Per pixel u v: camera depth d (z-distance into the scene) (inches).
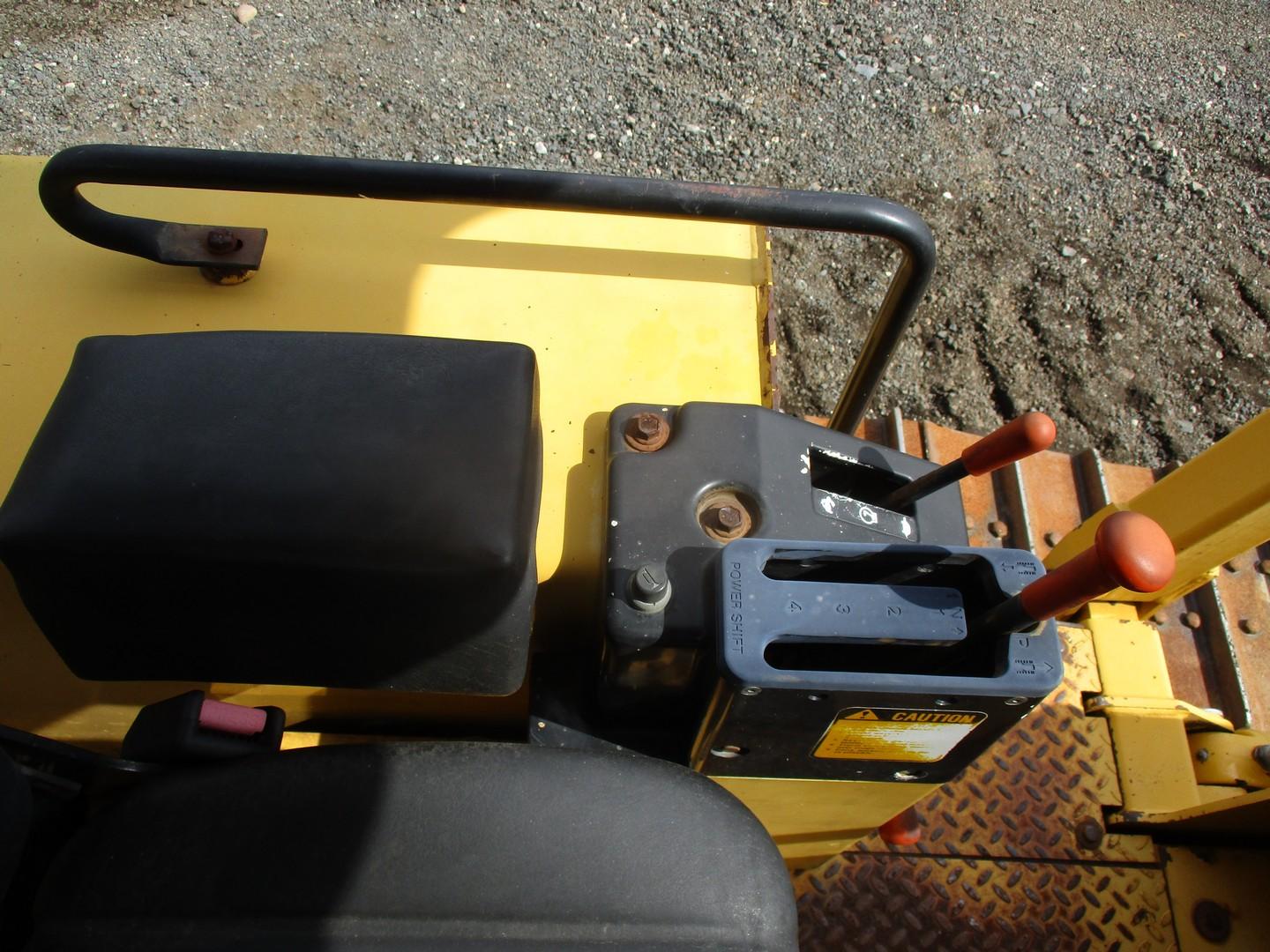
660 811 34.2
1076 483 96.8
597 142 135.6
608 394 55.1
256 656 42.4
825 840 60.7
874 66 147.8
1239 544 70.7
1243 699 86.0
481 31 147.6
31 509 37.6
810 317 120.2
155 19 146.3
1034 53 152.3
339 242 58.7
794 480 47.9
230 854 32.6
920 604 38.3
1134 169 139.5
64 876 32.6
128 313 55.2
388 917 31.6
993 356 120.0
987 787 71.4
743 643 37.4
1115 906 67.8
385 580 37.9
